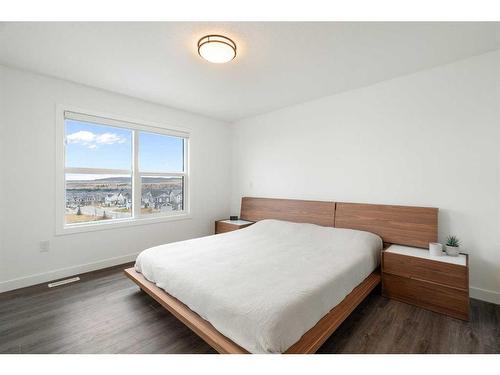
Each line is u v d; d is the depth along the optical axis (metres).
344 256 2.12
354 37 1.86
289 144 3.61
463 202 2.25
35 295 2.24
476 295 2.18
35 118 2.48
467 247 2.23
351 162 2.98
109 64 2.30
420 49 2.04
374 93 2.78
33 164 2.48
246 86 2.83
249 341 1.25
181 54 2.12
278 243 2.57
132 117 3.19
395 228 2.56
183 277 1.75
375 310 2.00
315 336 1.40
